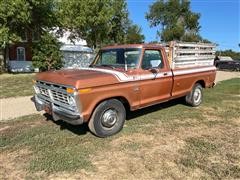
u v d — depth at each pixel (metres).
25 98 10.12
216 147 5.30
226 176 4.21
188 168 4.43
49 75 5.79
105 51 6.86
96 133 5.61
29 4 23.28
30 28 26.39
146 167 4.45
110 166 4.47
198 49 8.30
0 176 4.16
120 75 5.77
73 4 27.33
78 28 29.05
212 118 7.35
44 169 4.34
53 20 26.95
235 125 6.75
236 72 29.19
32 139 5.58
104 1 28.42
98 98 5.36
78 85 5.02
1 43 22.89
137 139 5.65
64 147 5.19
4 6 21.75
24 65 29.52
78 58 33.03
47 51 24.19
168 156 4.86
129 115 7.43
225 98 10.23
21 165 4.50
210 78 9.09
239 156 4.92
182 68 7.64
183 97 8.58
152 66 6.65
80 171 4.30
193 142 5.53
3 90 12.22
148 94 6.50
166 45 7.31
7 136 5.74
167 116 7.39
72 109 5.21
